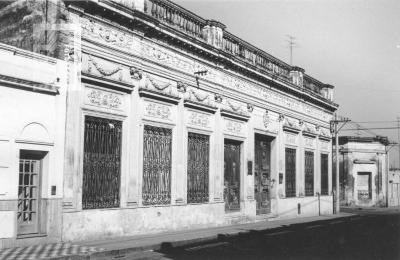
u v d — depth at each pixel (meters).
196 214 19.23
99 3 14.34
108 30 15.14
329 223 26.70
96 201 14.69
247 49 23.98
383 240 17.95
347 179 46.41
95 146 14.78
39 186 13.09
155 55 17.27
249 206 23.33
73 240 13.68
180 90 18.59
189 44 18.73
